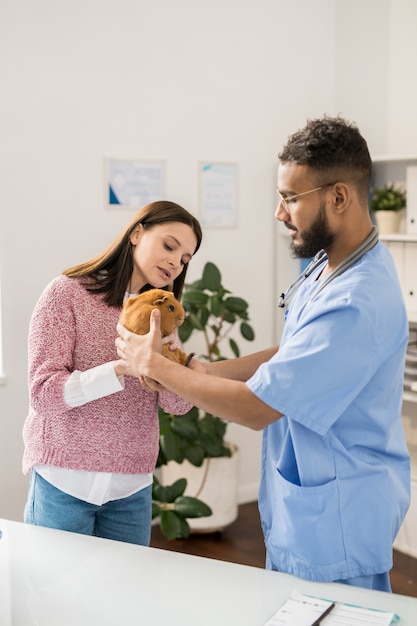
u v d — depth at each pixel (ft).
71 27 10.72
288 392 4.72
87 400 5.66
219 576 4.79
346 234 5.06
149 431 6.20
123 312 5.55
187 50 11.72
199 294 10.95
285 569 5.15
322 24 12.99
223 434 11.30
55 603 4.42
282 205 5.16
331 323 4.71
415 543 10.94
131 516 6.28
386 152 12.40
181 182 11.91
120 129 11.28
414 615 4.29
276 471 5.24
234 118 12.29
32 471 6.19
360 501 4.96
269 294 13.02
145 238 6.02
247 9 12.20
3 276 10.51
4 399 10.63
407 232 11.29
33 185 10.65
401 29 11.98
